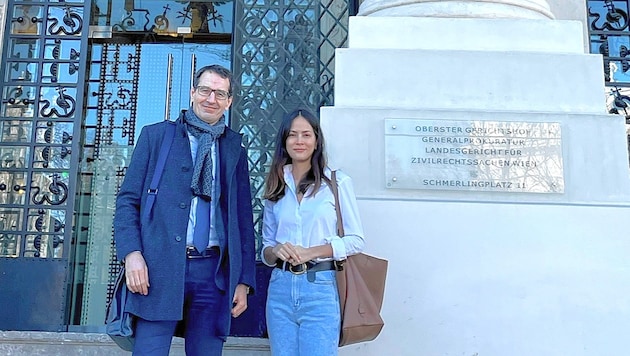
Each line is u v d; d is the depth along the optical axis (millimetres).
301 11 5711
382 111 4156
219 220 2973
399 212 3979
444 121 4137
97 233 5707
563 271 3930
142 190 2936
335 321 2941
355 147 4098
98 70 6188
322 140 3225
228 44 6383
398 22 4461
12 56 5516
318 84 5562
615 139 4160
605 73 5859
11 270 4895
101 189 5852
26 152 5320
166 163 2951
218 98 3082
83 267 5590
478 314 3857
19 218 5168
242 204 3160
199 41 6387
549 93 4293
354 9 5719
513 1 4648
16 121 5395
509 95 4273
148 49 6309
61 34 5594
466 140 4109
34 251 5059
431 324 3834
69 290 5172
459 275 3904
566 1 5652
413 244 3936
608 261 3957
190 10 6445
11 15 5590
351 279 3088
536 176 4074
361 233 3092
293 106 5504
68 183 5211
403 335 3812
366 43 4410
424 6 4602
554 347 3826
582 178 4094
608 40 5953
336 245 2969
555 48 4457
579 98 4301
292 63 5598
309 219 3072
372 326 3027
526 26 4480
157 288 2766
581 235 3986
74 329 4789
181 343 4047
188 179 2945
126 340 2959
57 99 5422
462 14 4512
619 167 4121
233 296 2891
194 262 2900
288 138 3195
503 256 3939
